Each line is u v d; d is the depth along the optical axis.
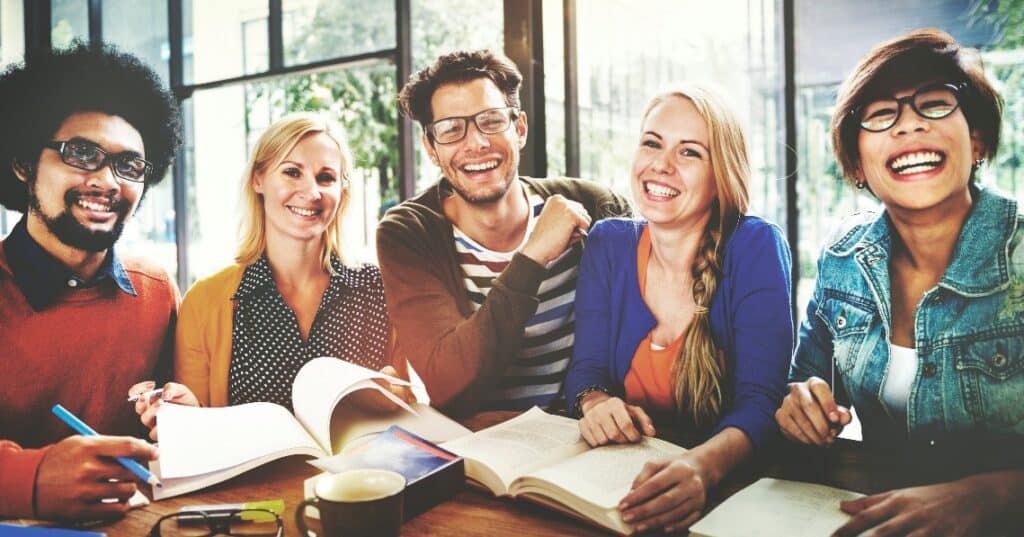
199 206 2.90
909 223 1.29
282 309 1.76
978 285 1.24
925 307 1.28
